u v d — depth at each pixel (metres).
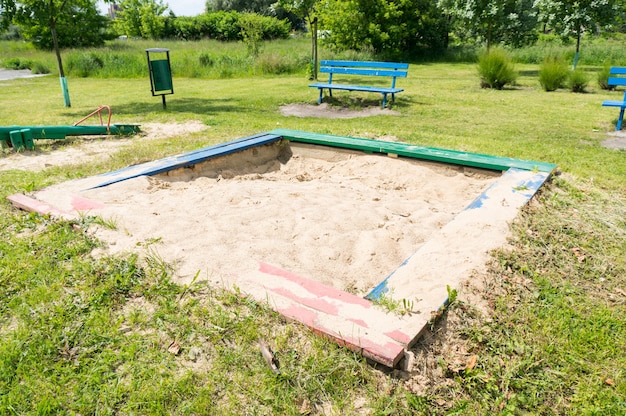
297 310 2.66
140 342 2.54
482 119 9.05
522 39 19.28
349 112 9.98
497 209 3.91
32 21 11.04
